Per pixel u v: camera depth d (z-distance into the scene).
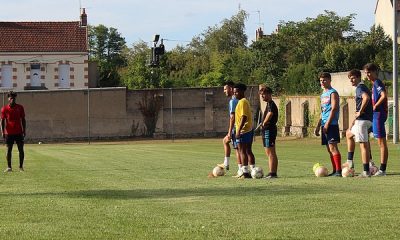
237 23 113.81
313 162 24.89
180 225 9.88
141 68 83.81
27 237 9.20
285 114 63.38
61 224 10.20
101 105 64.75
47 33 79.81
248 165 17.98
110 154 34.47
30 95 63.31
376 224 9.66
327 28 82.06
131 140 64.38
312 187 14.22
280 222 9.99
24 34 79.38
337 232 9.17
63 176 19.73
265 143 17.56
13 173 21.41
